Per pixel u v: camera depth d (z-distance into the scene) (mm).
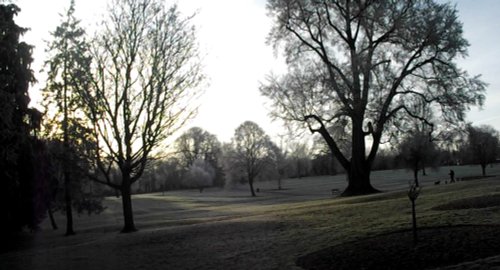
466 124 35469
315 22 36625
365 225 14797
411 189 10711
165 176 117562
